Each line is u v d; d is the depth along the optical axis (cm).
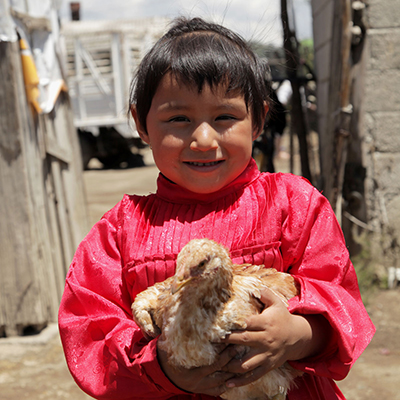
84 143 1780
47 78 534
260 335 124
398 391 377
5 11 461
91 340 157
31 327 511
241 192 159
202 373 125
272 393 133
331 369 138
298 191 157
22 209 485
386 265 582
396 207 583
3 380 420
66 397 391
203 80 143
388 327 482
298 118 720
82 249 168
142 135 170
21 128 482
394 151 578
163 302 131
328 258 151
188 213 158
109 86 1689
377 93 571
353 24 551
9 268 490
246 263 146
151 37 1702
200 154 148
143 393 141
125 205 169
